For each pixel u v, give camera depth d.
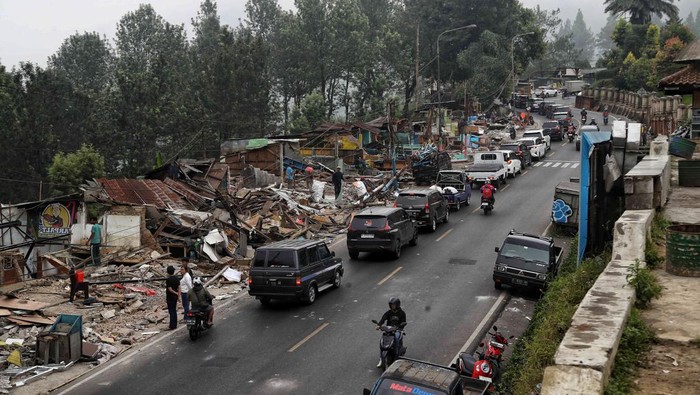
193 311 16.61
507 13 92.06
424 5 94.12
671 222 15.73
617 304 9.32
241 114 60.88
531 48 96.06
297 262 18.92
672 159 28.88
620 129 19.38
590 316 8.80
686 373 7.87
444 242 27.39
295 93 89.69
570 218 27.55
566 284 14.64
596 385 6.91
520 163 47.88
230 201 32.50
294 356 15.14
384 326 14.19
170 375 14.30
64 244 26.03
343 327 17.11
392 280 21.73
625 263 11.81
